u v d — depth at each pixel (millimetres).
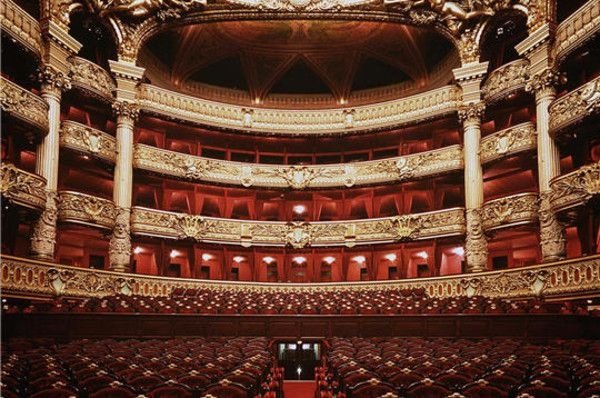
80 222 21625
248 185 28406
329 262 29547
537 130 21172
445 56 28812
